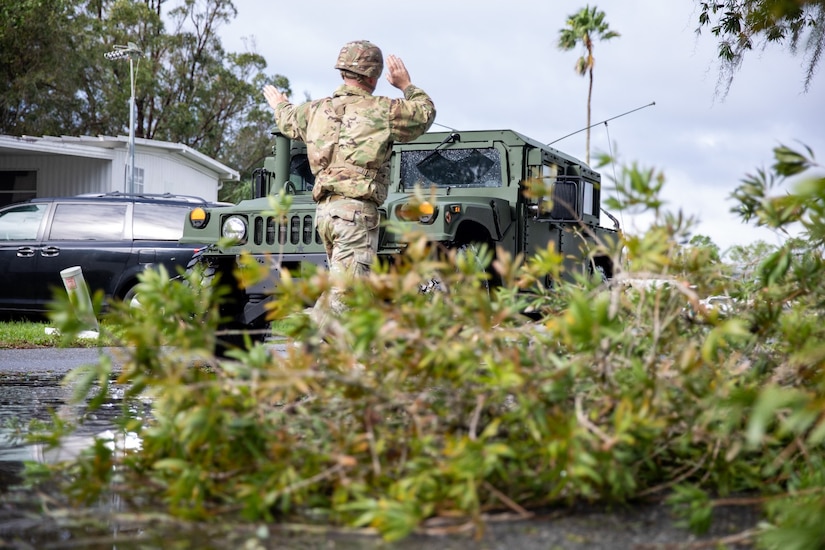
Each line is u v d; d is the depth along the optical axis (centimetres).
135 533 201
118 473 254
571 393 223
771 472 223
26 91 3011
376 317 204
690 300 244
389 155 490
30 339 885
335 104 485
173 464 208
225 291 234
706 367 228
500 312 213
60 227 1106
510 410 234
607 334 199
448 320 224
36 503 230
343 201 477
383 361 220
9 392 512
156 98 4100
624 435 190
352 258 475
